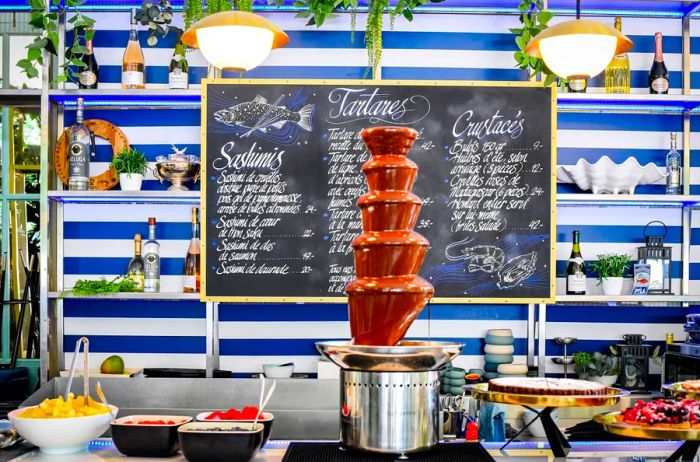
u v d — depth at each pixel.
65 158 3.77
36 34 4.12
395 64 3.95
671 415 1.71
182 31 3.65
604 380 3.69
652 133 4.01
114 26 3.94
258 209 3.73
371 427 1.42
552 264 3.72
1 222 4.10
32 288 3.99
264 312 3.91
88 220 3.92
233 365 3.90
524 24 3.62
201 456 1.65
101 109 3.94
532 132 3.74
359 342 1.47
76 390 3.13
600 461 1.73
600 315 4.00
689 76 3.91
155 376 3.67
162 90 3.67
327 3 3.35
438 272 3.72
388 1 3.50
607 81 3.84
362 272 1.45
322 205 3.73
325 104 3.74
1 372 3.66
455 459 1.42
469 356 3.93
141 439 1.77
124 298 3.66
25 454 1.83
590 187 3.80
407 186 1.43
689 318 3.60
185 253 3.92
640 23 4.01
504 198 3.74
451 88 3.75
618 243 4.00
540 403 1.63
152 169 3.92
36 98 3.97
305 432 3.08
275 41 2.71
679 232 4.01
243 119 3.73
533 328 3.91
